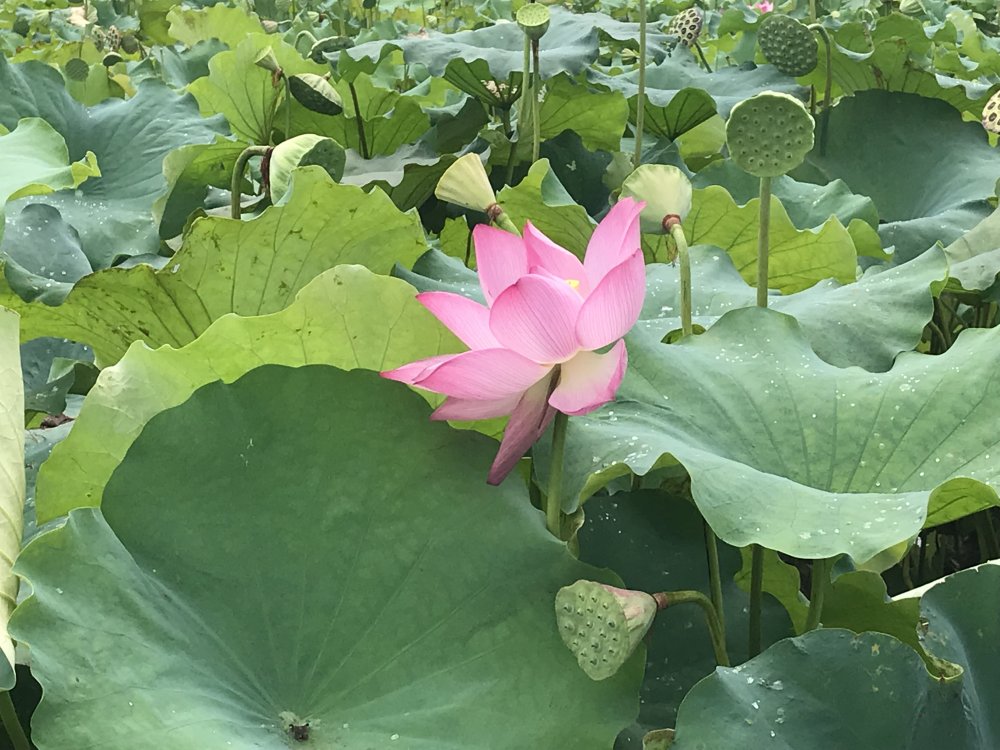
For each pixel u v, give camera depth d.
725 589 1.81
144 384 1.59
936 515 1.63
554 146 3.07
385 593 1.49
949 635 1.51
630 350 1.72
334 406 1.52
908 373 1.71
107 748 1.31
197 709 1.37
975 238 2.48
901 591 2.64
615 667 1.42
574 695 1.44
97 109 3.06
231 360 1.61
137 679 1.36
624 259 1.44
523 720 1.43
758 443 1.67
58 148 2.06
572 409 1.44
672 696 1.73
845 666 1.42
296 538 1.49
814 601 1.71
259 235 1.90
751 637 1.74
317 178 1.86
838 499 1.55
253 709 1.42
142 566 1.44
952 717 1.46
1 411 1.56
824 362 1.81
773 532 1.50
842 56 3.66
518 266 1.52
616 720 1.43
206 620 1.45
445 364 1.42
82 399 2.27
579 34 3.11
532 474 1.69
